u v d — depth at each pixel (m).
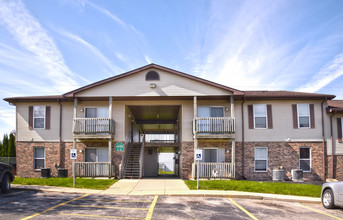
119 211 8.91
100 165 17.53
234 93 17.11
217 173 17.09
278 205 10.63
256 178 18.05
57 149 18.64
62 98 18.59
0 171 11.70
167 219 8.05
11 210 8.69
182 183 15.30
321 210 9.92
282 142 18.30
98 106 18.84
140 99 18.34
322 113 18.48
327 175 18.05
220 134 17.12
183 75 17.27
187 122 18.42
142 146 19.45
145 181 16.11
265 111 18.55
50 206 9.40
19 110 19.02
